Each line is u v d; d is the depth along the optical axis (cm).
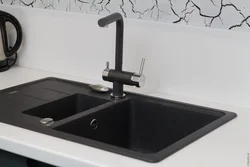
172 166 120
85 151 127
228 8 159
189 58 170
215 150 130
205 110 162
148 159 122
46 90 182
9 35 212
